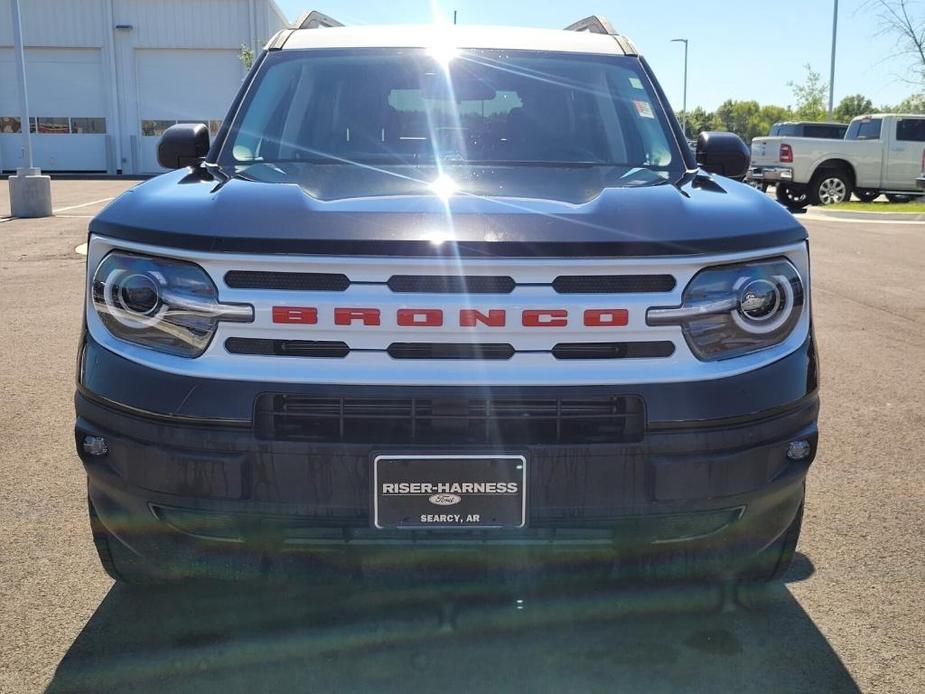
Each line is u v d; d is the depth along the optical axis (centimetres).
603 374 242
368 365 240
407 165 348
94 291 259
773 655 286
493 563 255
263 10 3803
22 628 299
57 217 1738
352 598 315
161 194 277
